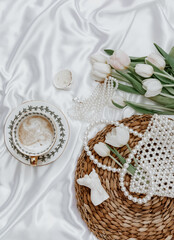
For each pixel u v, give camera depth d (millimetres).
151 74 815
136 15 911
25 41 905
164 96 846
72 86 903
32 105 849
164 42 901
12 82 905
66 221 896
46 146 847
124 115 894
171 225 833
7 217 894
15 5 912
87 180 803
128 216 835
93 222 843
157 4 903
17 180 897
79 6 914
